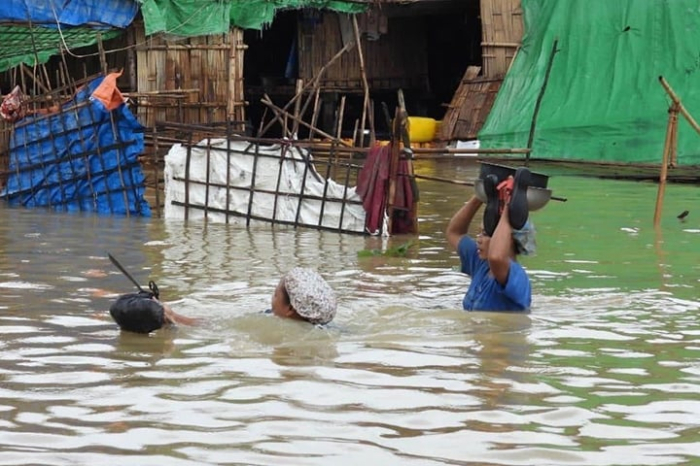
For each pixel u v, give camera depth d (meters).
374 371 7.96
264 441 6.40
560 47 29.64
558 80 29.34
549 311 10.20
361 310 10.10
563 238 15.90
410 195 16.47
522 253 9.98
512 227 9.73
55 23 24.64
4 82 29.80
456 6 33.78
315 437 6.48
